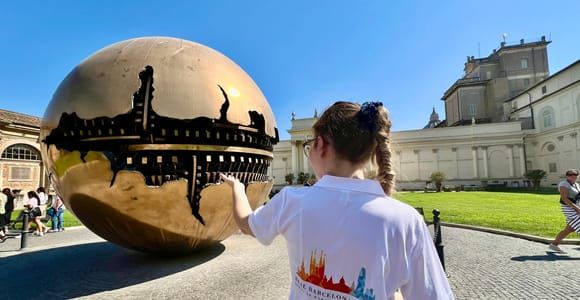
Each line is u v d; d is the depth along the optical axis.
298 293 1.08
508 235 8.50
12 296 3.88
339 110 1.22
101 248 6.57
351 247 1.00
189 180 4.16
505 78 53.00
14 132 24.52
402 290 1.04
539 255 6.27
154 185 4.08
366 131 1.15
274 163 56.47
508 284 4.52
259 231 1.23
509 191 33.81
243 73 5.26
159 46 4.65
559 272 5.10
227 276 4.44
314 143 1.27
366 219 1.02
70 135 4.26
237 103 4.59
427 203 19.95
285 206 1.18
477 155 47.56
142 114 4.05
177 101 4.14
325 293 1.02
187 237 4.68
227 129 4.46
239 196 1.49
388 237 1.01
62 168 4.28
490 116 53.94
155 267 4.84
